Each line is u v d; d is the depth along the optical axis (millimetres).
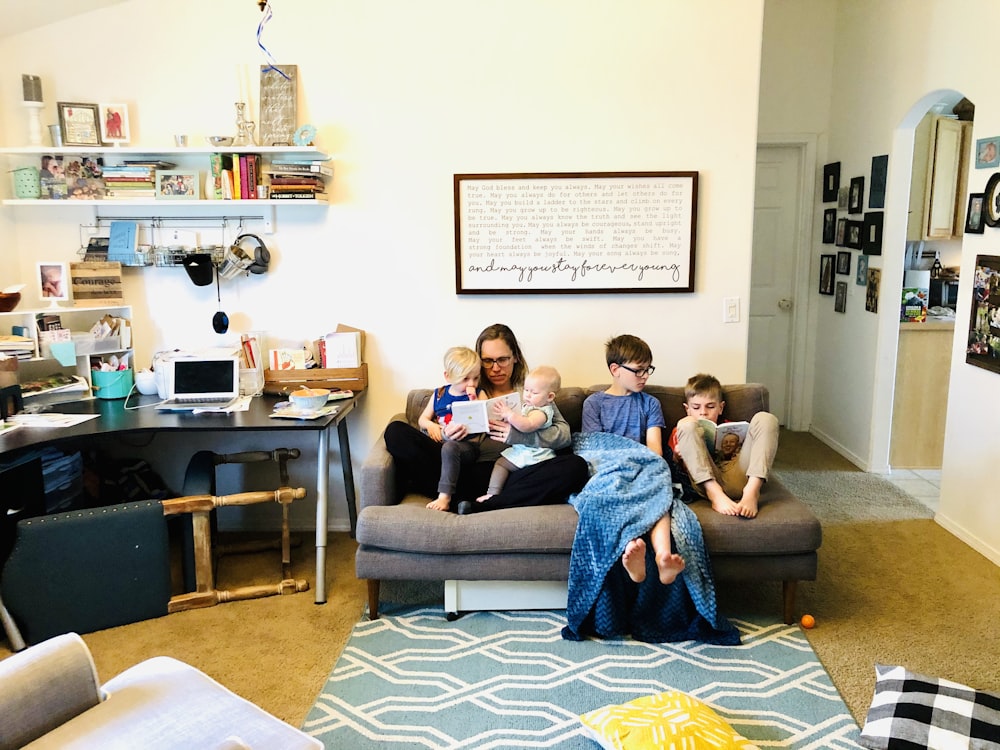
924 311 4516
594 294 3393
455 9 3256
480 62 3285
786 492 2861
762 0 3217
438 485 2863
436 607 2877
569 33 3258
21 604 2576
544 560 2650
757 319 5445
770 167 5266
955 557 3314
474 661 2498
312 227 3414
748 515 2629
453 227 3379
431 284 3430
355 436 3555
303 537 3539
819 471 4555
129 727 1561
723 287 3396
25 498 2779
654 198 3312
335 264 3436
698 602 2533
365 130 3342
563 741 2100
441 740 2107
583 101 3291
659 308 3410
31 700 1552
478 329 3451
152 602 2791
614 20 3244
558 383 2939
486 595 2789
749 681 2371
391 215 3393
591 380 3459
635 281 3375
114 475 3439
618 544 2555
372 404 3527
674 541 2574
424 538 2609
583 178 3301
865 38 4547
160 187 3250
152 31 3295
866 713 2211
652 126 3299
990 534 3299
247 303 3477
